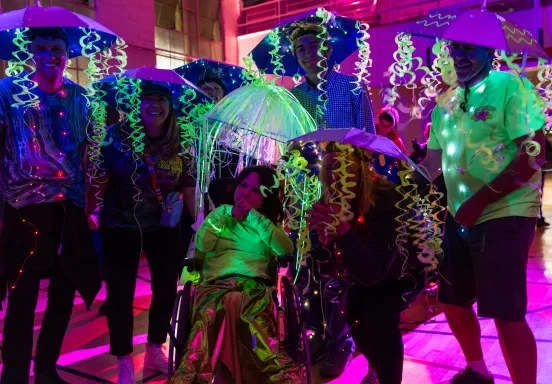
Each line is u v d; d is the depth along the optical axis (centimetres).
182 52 1415
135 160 317
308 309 305
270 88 303
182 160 338
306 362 241
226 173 367
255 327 249
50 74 280
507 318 243
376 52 978
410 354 356
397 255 244
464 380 296
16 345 282
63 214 291
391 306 252
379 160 254
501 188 240
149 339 346
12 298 283
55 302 299
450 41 251
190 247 342
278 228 279
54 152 286
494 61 281
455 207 273
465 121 258
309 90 362
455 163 266
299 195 277
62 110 291
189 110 373
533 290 501
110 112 366
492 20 237
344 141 219
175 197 327
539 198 255
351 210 246
